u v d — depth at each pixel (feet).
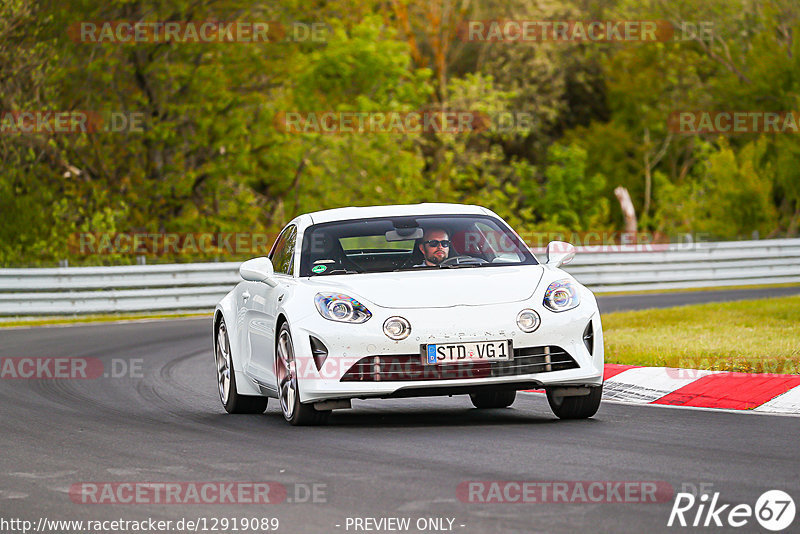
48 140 357.41
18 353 181.47
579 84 631.15
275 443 90.17
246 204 405.39
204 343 196.24
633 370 123.34
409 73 457.27
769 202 386.73
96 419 109.29
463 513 63.00
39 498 70.90
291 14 398.83
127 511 66.44
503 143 610.24
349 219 109.70
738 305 208.13
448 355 93.45
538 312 95.50
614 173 596.29
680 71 582.76
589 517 61.21
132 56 379.96
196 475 77.00
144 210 384.06
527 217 462.19
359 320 94.43
